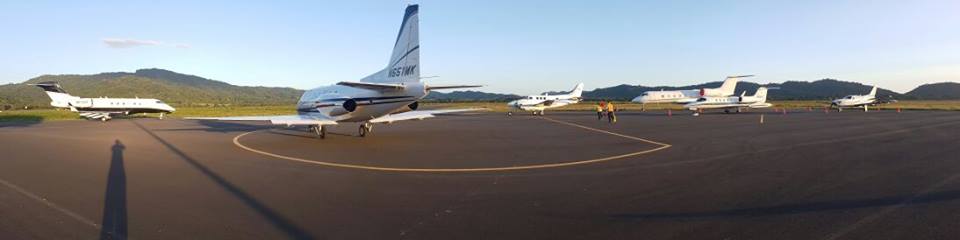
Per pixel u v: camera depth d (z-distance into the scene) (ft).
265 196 25.90
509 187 28.37
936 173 31.63
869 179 29.71
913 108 206.59
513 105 166.61
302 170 35.70
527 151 48.62
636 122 106.11
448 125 98.58
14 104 451.12
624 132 75.36
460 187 28.48
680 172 33.73
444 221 20.59
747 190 26.63
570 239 17.83
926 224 19.06
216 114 186.91
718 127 85.40
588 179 31.09
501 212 22.13
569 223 20.11
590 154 45.60
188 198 25.31
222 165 38.52
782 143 54.39
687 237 17.83
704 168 35.63
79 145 56.49
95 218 21.11
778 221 19.86
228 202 24.36
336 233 18.85
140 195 26.12
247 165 38.50
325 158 43.14
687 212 21.71
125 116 159.74
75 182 30.35
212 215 21.66
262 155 45.60
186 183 29.99
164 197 25.58
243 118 60.95
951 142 52.90
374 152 48.16
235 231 19.06
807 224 19.34
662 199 24.54
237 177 32.42
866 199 23.81
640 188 27.68
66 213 22.02
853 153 43.73
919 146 49.06
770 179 30.25
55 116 159.02
